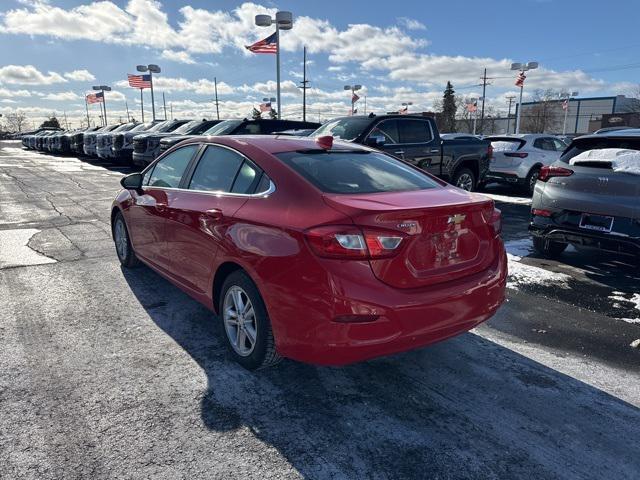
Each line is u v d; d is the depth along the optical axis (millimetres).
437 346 3734
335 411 2854
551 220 5652
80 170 17953
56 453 2430
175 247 3990
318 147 3678
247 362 3232
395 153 9219
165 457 2424
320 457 2455
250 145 3562
